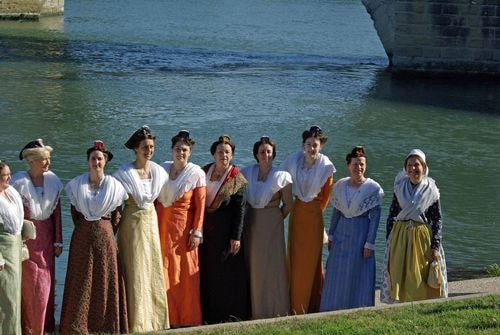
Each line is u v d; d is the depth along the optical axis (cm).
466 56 3766
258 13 7119
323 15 7200
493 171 2241
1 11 5434
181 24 5841
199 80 3372
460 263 1478
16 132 2397
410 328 828
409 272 983
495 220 1783
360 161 994
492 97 3344
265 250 993
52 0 5841
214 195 972
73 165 2095
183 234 953
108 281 893
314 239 1010
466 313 872
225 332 841
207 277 979
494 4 3722
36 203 888
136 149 924
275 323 869
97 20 5822
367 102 3094
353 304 996
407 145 2481
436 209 993
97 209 887
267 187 986
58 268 1338
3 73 3300
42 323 890
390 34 3797
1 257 847
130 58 3909
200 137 2419
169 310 950
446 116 2922
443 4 3738
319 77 3622
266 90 3219
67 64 3619
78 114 2655
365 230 995
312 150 1004
